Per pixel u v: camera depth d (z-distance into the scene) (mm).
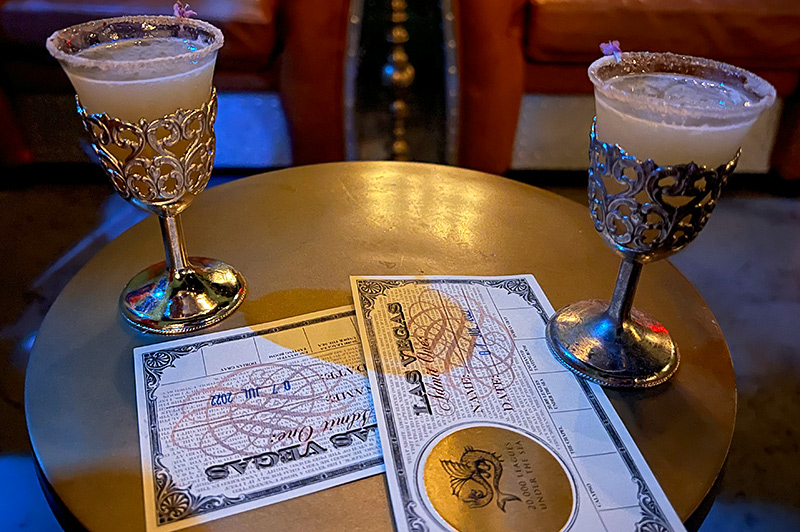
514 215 763
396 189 802
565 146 1678
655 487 447
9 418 1031
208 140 560
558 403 511
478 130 1560
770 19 1415
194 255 672
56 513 442
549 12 1405
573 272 671
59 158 1620
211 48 513
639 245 501
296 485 443
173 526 414
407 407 500
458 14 1416
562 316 594
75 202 1583
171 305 589
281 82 1495
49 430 479
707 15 1411
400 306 606
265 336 569
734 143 457
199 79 525
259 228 724
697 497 446
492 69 1465
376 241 706
